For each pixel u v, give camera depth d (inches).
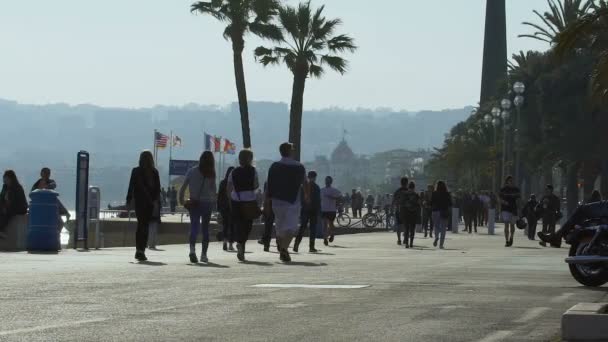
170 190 4320.9
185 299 568.4
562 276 797.9
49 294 590.9
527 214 2016.5
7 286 645.3
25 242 1309.1
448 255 1227.2
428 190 2193.7
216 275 768.9
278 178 1018.7
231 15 2871.6
